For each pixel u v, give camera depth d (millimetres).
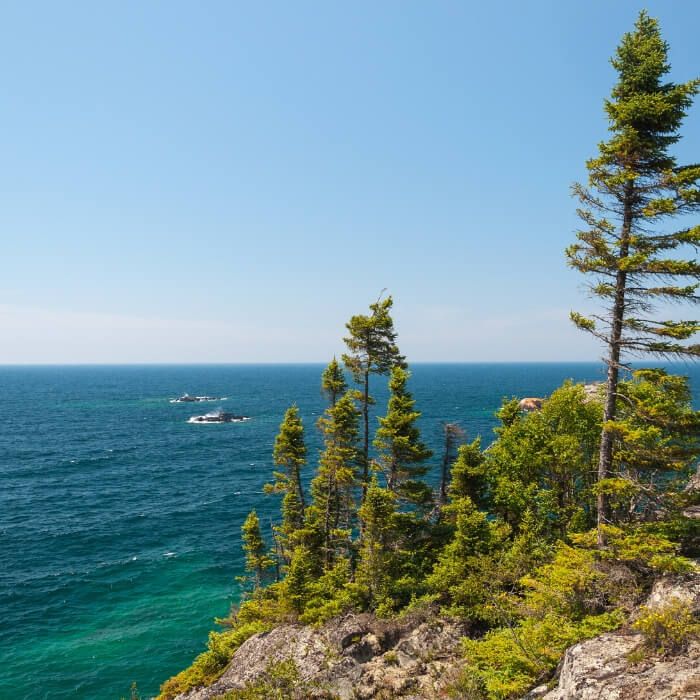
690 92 18594
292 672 22828
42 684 33750
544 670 17344
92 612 42906
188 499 75500
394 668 23500
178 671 35281
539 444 33344
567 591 18578
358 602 29312
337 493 39750
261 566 41781
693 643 13516
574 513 29953
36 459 101875
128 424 151375
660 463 20125
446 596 28109
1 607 43344
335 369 38656
